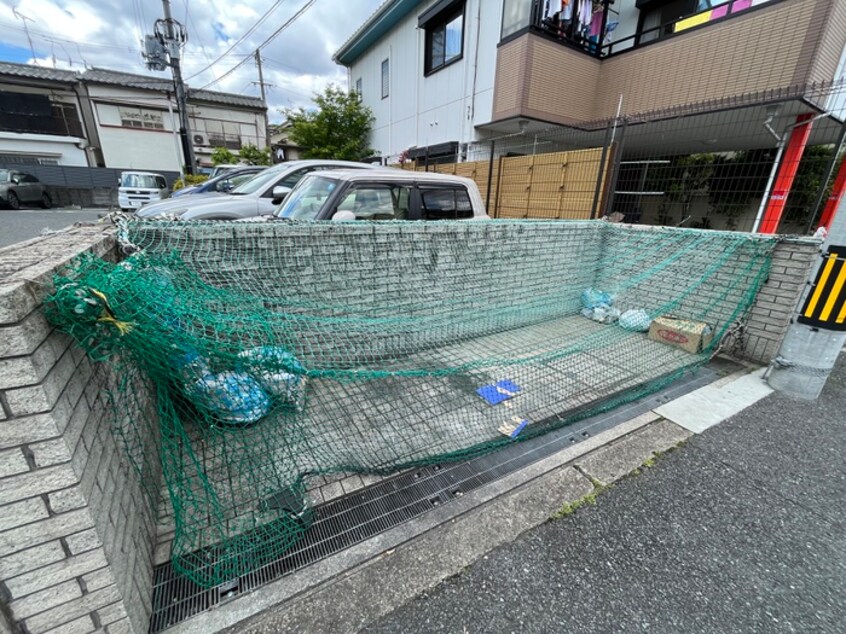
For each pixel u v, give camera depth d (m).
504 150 8.97
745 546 1.54
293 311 2.52
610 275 4.33
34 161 17.27
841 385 2.86
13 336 0.74
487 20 7.85
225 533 1.50
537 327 3.87
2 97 16.66
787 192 5.51
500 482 1.85
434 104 9.77
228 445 1.63
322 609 1.28
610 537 1.57
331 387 2.39
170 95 18.97
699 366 3.13
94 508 0.94
